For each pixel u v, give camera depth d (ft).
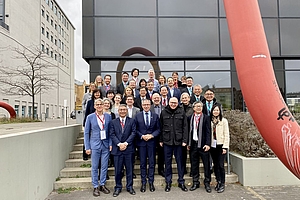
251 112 10.36
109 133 17.24
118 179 16.89
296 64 35.24
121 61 33.50
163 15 33.68
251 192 16.96
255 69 10.05
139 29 33.35
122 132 16.90
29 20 121.80
